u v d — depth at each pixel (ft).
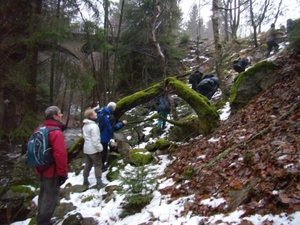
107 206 15.51
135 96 23.54
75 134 47.62
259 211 8.84
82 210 15.57
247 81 23.38
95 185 18.65
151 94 23.41
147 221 12.03
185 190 13.30
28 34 22.65
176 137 23.67
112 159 21.89
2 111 22.40
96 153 18.53
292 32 23.97
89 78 25.00
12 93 22.25
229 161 13.56
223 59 55.72
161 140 22.54
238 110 22.85
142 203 14.14
